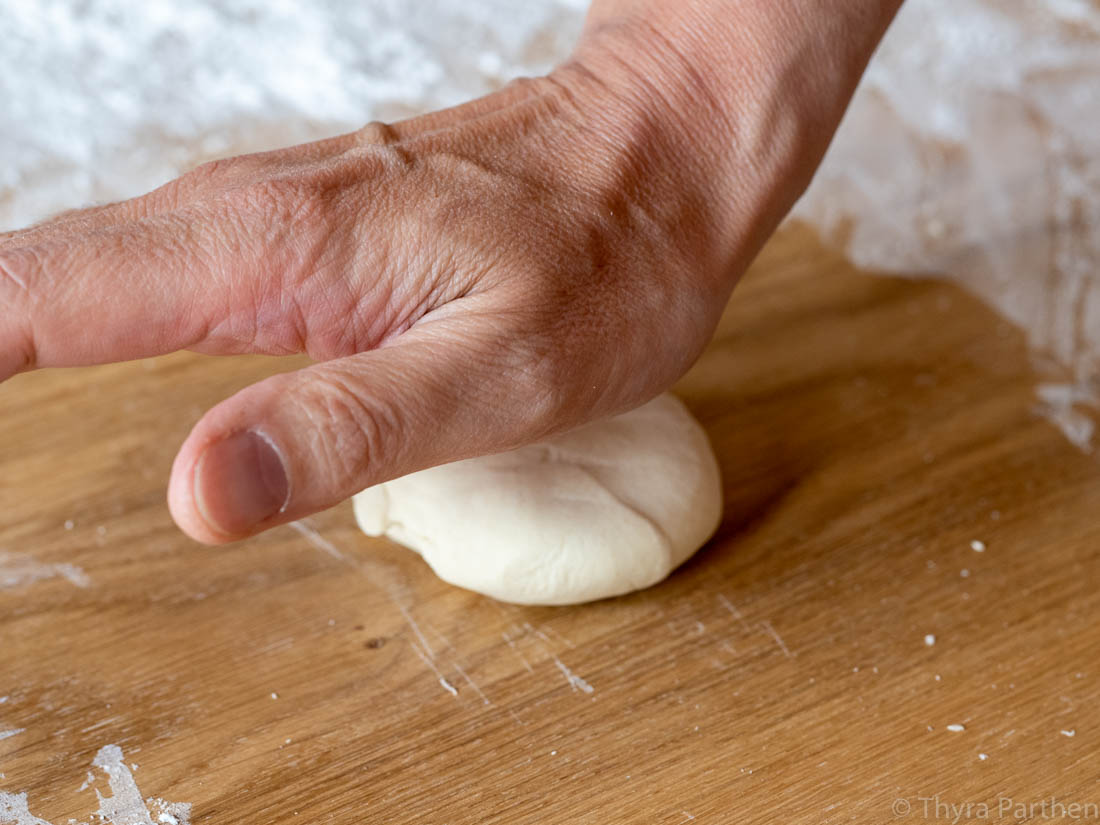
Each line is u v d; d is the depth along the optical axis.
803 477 0.42
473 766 0.35
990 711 0.36
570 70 0.38
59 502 0.41
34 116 0.55
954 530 0.41
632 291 0.34
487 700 0.36
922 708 0.36
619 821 0.34
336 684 0.37
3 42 0.59
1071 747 0.35
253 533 0.28
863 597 0.39
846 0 0.38
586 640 0.38
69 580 0.39
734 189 0.37
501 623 0.38
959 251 0.51
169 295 0.31
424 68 0.59
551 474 0.39
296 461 0.28
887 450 0.43
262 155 0.36
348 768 0.35
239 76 0.58
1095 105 0.59
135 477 0.42
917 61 0.62
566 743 0.35
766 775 0.35
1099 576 0.39
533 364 0.32
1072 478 0.42
